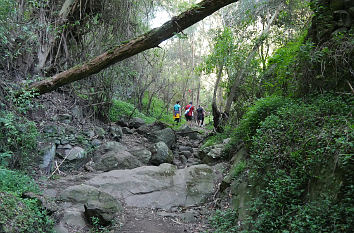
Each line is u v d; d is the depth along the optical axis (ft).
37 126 23.65
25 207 12.37
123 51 19.42
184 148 32.07
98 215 15.10
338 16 17.02
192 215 17.06
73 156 23.21
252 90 30.94
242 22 32.73
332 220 9.52
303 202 11.57
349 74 15.34
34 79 22.59
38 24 24.99
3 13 21.43
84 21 29.22
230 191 17.99
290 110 15.70
